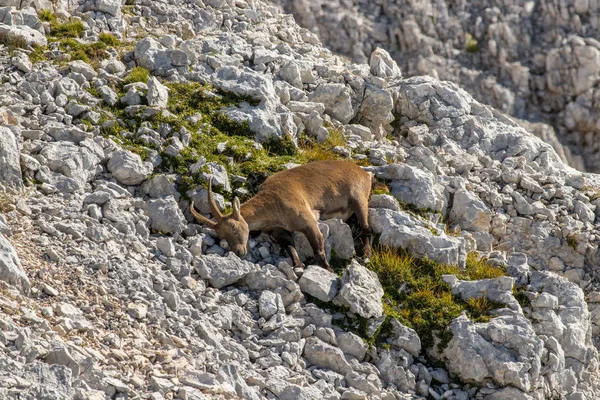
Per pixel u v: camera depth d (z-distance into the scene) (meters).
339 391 34.09
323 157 45.75
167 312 33.41
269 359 33.81
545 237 46.41
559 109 87.25
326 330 35.81
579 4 89.62
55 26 49.44
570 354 39.66
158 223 38.25
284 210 39.03
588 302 44.84
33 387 25.98
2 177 36.12
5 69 44.06
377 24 85.38
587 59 86.50
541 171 50.69
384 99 51.06
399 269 39.50
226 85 46.97
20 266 31.38
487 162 50.09
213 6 58.00
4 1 49.72
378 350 36.66
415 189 43.94
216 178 40.84
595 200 49.22
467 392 36.59
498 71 87.94
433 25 87.00
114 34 50.94
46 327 29.45
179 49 49.06
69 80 43.81
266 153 44.62
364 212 41.16
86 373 28.06
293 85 50.59
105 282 33.44
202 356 31.95
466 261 41.88
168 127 42.88
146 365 30.05
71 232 35.09
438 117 52.25
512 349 36.94
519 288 40.97
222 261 37.03
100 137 40.97
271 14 61.16
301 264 38.69
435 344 37.50
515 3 90.38
